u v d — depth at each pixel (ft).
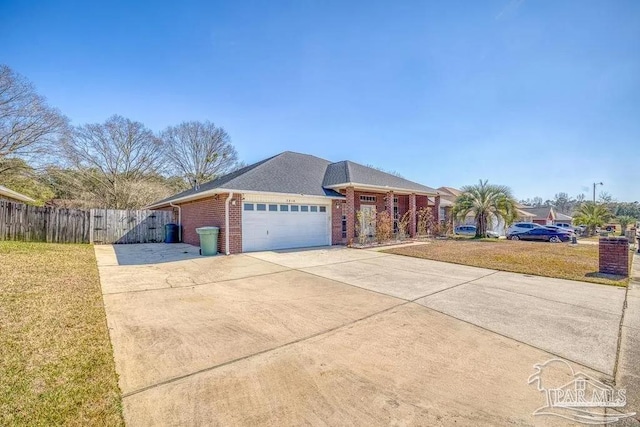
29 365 9.93
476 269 29.45
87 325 13.65
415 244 51.42
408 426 7.69
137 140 99.40
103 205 92.38
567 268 29.58
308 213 46.42
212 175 115.75
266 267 29.66
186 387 9.36
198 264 31.12
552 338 13.39
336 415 8.11
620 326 14.79
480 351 12.10
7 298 16.26
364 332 13.98
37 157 75.82
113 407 8.17
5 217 43.37
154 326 14.39
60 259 29.09
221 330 14.07
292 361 11.16
